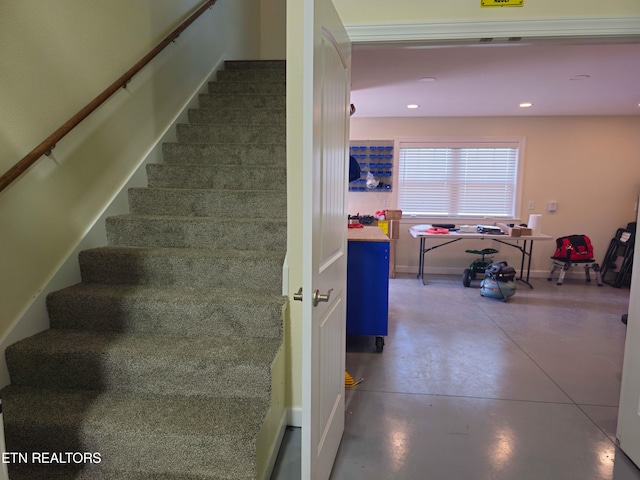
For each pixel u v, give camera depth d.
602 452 1.98
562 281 5.70
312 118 1.26
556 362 3.04
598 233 5.85
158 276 2.21
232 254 2.25
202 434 1.51
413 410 2.36
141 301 1.96
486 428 2.18
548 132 5.77
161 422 1.57
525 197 5.89
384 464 1.88
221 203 2.60
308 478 1.39
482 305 4.55
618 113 5.47
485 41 1.93
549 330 3.75
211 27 3.91
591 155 5.73
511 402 2.45
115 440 1.54
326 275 1.57
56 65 1.97
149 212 2.65
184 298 1.98
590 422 2.24
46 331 1.96
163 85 3.04
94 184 2.32
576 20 1.82
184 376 1.74
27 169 1.83
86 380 1.78
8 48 1.70
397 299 4.78
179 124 3.23
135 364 1.75
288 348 2.08
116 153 2.50
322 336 1.56
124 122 2.57
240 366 1.72
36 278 1.93
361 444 2.03
